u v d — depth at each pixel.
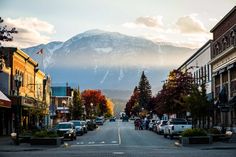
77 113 101.56
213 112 60.59
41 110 61.28
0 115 54.88
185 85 70.75
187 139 36.69
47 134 37.69
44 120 78.06
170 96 71.50
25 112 64.12
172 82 71.81
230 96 58.03
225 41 60.50
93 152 30.03
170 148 34.03
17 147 35.38
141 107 178.38
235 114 55.72
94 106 178.75
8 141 43.19
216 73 64.69
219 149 32.50
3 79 54.03
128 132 71.44
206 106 52.53
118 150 32.09
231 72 58.06
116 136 57.31
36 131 40.97
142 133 67.06
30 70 69.25
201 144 36.66
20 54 59.84
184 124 50.12
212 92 67.81
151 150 31.81
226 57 59.56
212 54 68.00
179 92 70.94
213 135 39.91
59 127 48.75
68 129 47.59
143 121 93.00
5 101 44.31
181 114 76.88
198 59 78.38
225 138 39.62
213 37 67.81
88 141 46.09
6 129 56.81
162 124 60.56
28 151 32.03
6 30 22.92
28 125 61.81
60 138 38.12
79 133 59.22
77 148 35.09
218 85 65.56
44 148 34.53
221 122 61.88
